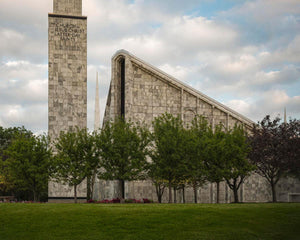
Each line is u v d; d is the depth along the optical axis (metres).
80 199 68.38
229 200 67.00
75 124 71.00
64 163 49.84
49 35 71.94
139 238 26.14
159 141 48.34
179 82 66.12
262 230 28.16
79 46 72.62
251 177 68.81
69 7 73.25
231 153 47.97
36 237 26.52
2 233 27.27
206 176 49.31
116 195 63.66
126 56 64.50
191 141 47.66
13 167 54.53
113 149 47.53
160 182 52.94
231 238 26.23
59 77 71.50
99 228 27.97
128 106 63.38
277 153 52.03
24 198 84.75
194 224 28.64
